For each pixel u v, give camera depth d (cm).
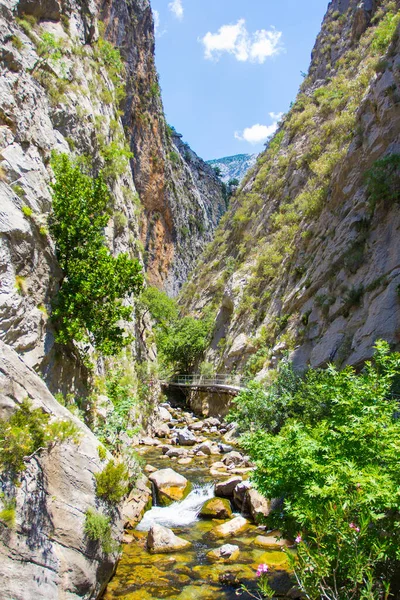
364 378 665
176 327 4378
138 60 6075
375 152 2208
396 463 527
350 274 1995
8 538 537
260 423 1476
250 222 4809
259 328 2998
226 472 1400
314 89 4906
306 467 577
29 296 1074
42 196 1234
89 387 1344
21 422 611
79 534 640
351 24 4906
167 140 8231
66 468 668
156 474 1241
